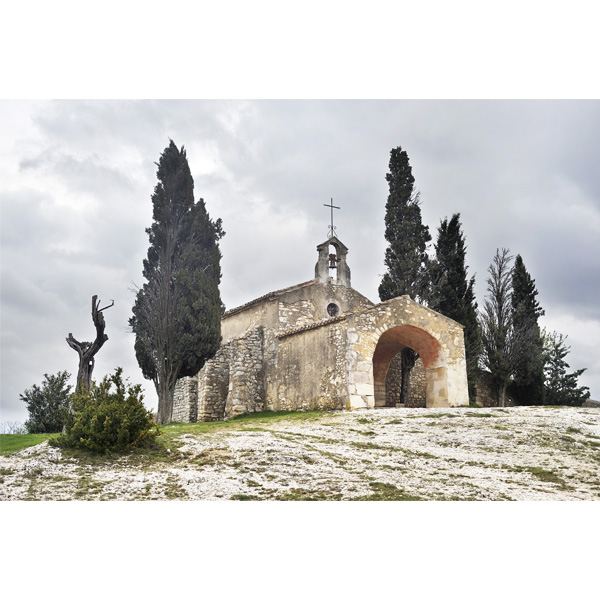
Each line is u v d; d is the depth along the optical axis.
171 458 14.05
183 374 27.11
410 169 33.75
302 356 27.19
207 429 19.58
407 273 31.95
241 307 32.84
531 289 38.25
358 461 14.29
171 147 28.86
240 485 11.85
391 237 32.97
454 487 12.09
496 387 34.97
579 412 22.03
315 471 13.09
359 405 24.11
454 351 27.47
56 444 14.54
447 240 33.69
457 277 32.97
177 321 26.72
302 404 26.64
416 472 13.40
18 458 13.63
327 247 33.00
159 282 27.27
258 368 30.06
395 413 22.12
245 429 19.75
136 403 15.04
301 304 31.08
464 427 19.14
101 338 19.98
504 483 12.69
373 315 25.55
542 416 21.12
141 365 27.20
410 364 31.02
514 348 34.88
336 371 24.94
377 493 11.35
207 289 27.27
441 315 27.52
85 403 15.12
